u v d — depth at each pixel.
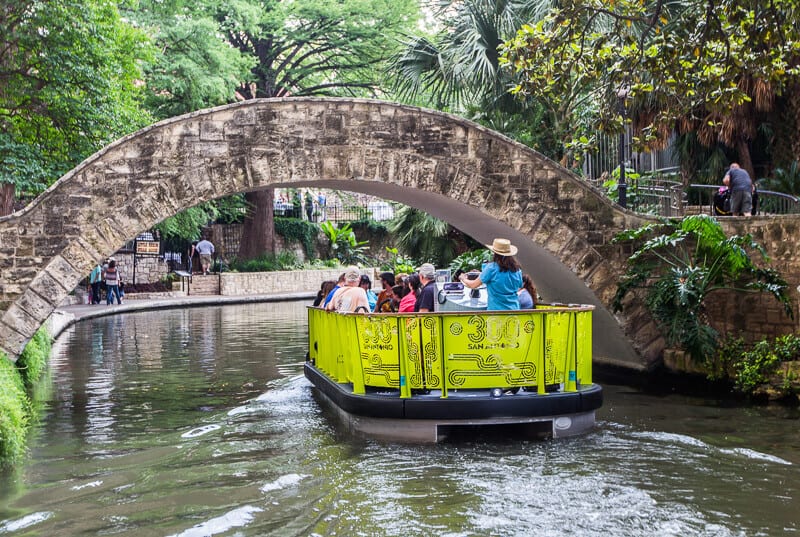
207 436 9.84
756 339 12.60
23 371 13.89
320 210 45.75
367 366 9.70
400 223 22.62
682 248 13.09
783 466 8.27
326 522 6.66
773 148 17.23
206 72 30.28
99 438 9.81
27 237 11.23
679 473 8.03
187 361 16.53
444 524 6.58
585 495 7.32
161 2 30.33
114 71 17.92
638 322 13.62
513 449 9.01
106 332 22.42
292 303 34.28
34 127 18.17
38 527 6.70
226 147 11.98
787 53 11.60
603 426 10.12
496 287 9.61
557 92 12.20
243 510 6.99
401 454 8.83
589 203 13.41
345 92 39.91
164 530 6.57
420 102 24.41
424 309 9.88
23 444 9.30
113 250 11.52
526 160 13.16
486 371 9.30
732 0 10.64
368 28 37.06
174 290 35.16
